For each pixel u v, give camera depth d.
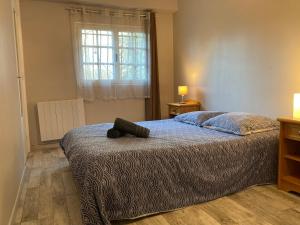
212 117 3.59
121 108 5.14
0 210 1.80
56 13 4.53
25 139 4.07
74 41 4.64
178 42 5.28
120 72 5.00
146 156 2.25
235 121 2.98
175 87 5.51
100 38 4.79
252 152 2.72
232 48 3.90
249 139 2.75
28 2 4.35
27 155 4.16
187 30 4.95
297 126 2.53
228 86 4.03
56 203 2.52
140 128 2.82
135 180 2.17
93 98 4.84
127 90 5.11
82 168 2.15
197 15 4.63
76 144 2.66
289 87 3.10
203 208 2.35
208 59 4.43
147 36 5.15
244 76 3.72
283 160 2.70
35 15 4.41
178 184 2.35
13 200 2.37
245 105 3.74
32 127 4.55
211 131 3.12
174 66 5.50
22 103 3.97
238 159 2.64
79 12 4.63
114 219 2.09
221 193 2.55
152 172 2.24
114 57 4.93
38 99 4.55
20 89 3.84
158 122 3.90
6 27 2.69
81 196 2.05
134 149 2.30
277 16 3.18
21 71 4.05
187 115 3.89
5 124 2.23
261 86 3.47
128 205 2.13
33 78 4.49
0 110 2.03
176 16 5.28
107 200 2.06
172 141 2.60
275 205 2.38
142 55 5.15
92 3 4.61
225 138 2.72
